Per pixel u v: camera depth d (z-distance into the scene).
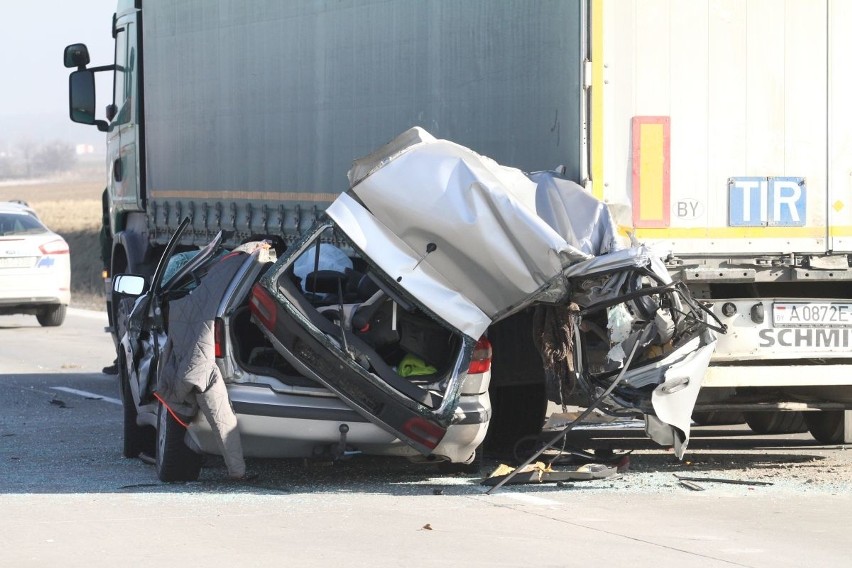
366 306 15.21
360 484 15.57
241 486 15.41
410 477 16.03
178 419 14.96
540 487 15.36
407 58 19.47
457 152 15.36
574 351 15.28
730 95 16.56
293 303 14.80
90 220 111.12
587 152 16.17
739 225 16.66
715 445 19.20
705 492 15.05
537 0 16.72
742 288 17.11
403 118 19.59
